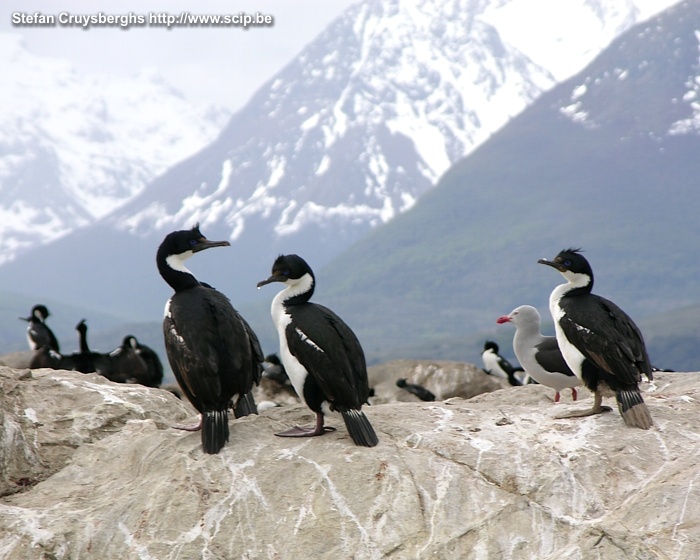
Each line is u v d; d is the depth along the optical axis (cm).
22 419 1125
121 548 877
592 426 1009
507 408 1104
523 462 940
